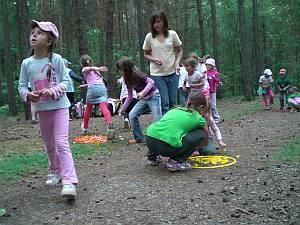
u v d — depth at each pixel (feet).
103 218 12.34
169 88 22.44
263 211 12.41
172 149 16.83
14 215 12.89
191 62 24.12
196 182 15.58
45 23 14.24
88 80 27.61
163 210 12.76
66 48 79.61
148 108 24.63
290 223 11.45
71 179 13.82
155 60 21.71
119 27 91.56
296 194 13.75
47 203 13.85
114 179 16.48
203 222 11.75
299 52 100.48
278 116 38.01
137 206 13.20
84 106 42.68
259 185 14.87
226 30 91.20
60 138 14.15
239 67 95.20
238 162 18.60
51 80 14.21
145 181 15.99
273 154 19.88
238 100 64.13
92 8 92.68
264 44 92.84
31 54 14.76
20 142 27.09
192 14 100.42
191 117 17.44
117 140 26.32
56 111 14.34
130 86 22.71
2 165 19.63
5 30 56.90
